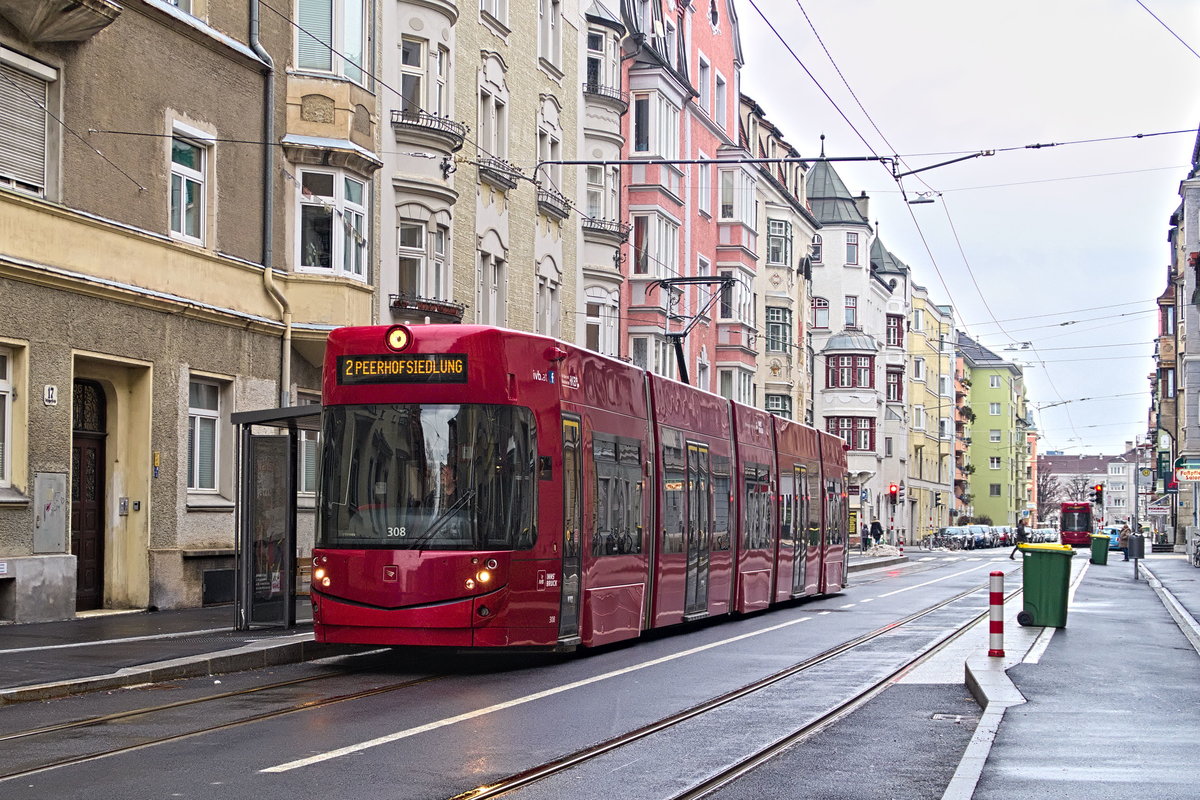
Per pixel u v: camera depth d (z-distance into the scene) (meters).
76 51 20.58
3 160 19.34
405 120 30.11
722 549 24.75
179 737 11.17
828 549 33.94
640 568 20.11
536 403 16.83
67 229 20.31
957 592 35.66
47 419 20.00
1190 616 25.83
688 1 52.97
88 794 8.92
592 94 42.00
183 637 18.08
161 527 22.88
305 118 26.55
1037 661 16.97
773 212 65.06
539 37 38.47
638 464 20.17
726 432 25.36
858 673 16.48
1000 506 158.12
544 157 38.81
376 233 28.91
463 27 33.06
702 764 10.27
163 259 22.66
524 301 36.94
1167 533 84.75
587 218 41.72
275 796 8.90
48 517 19.98
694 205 53.12
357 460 16.44
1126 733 11.45
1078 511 93.38
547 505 16.78
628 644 20.50
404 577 15.90
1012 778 9.48
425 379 16.42
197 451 24.25
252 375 25.30
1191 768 9.86
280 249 26.25
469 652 19.12
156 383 22.64
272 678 15.54
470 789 9.17
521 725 12.02
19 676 13.95
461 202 32.97
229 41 24.38
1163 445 86.38
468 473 16.20
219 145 24.31
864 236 91.50
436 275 31.34
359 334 16.67
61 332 20.28
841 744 11.30
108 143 21.33
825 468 34.00
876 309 96.81
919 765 10.32
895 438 99.50
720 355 56.28
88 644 17.00
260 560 19.41
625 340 46.75
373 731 11.57
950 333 126.44
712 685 15.10
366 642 15.98
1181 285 75.94
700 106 54.16
